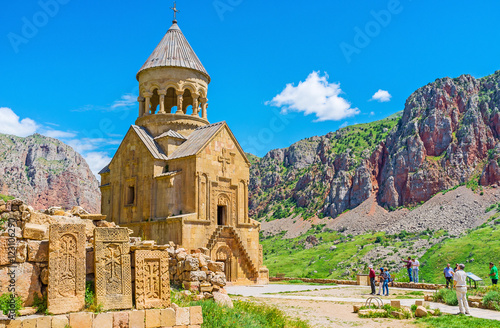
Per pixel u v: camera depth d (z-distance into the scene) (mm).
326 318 20609
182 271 20141
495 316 19781
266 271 43031
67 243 13688
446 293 25625
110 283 14188
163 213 39719
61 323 12555
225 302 19375
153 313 14266
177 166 41031
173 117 45562
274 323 17828
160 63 46344
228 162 42469
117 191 44812
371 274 30297
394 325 18859
